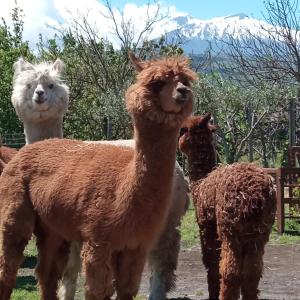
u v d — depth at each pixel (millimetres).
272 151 14812
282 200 8312
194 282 5836
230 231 4238
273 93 14516
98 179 3588
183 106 3340
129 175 3447
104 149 3846
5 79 16203
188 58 3490
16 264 4062
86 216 3570
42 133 5789
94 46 18891
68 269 4738
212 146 5004
